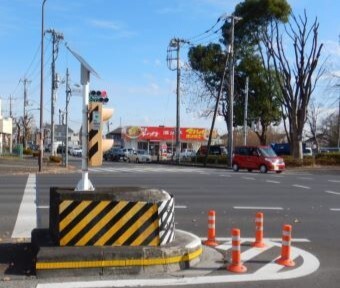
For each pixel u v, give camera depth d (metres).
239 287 6.91
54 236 8.10
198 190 19.95
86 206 7.72
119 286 6.82
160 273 7.53
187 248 7.97
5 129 68.56
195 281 7.15
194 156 58.78
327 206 16.03
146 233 7.82
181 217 13.20
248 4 55.53
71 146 110.44
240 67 60.25
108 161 67.88
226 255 8.84
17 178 25.58
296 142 47.88
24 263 7.92
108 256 7.39
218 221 12.73
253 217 13.45
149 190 8.20
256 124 64.81
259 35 57.91
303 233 11.35
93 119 8.84
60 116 67.88
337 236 11.02
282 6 55.00
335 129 96.00
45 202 15.50
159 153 71.94
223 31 60.09
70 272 7.29
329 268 8.09
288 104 48.44
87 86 8.91
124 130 92.62
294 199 17.72
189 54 64.31
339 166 46.03
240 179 26.89
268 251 9.32
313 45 47.03
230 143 45.31
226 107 63.38
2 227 11.34
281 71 51.62
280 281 7.25
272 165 35.31
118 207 7.77
